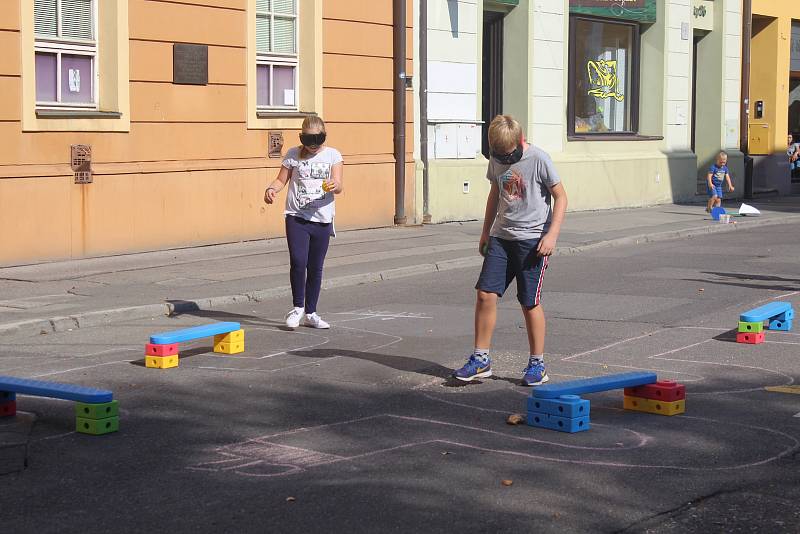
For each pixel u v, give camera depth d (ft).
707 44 103.86
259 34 62.44
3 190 49.24
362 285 48.39
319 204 36.24
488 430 23.84
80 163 52.37
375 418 24.89
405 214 71.46
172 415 25.25
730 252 61.26
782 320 36.78
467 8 76.38
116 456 21.84
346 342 34.47
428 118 73.77
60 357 32.35
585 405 23.75
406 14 70.85
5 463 21.20
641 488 19.80
